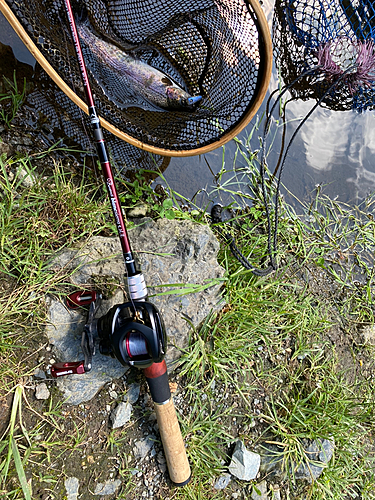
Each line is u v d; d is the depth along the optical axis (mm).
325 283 817
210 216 757
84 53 632
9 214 578
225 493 636
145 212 695
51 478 552
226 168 774
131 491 590
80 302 576
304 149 835
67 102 668
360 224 854
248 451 643
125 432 600
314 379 724
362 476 726
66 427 571
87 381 579
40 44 558
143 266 611
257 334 699
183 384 646
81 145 675
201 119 678
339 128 851
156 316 478
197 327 656
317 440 668
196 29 644
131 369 610
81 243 615
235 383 669
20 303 563
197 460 622
